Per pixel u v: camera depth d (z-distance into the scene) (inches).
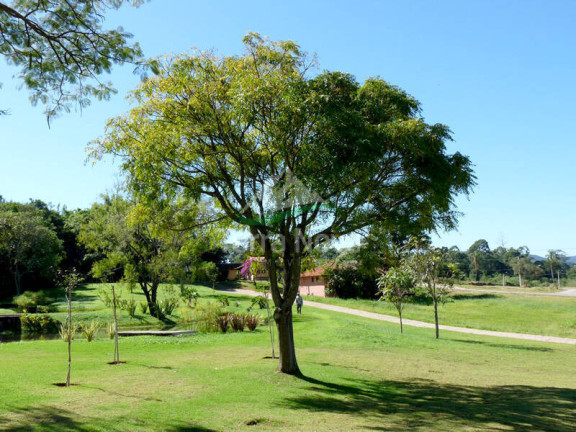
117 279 1612.9
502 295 2304.4
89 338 786.2
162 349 683.4
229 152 438.3
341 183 405.1
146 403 333.1
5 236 1948.8
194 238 562.6
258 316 1115.3
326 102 379.9
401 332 980.6
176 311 1445.6
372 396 416.2
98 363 526.0
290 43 437.4
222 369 498.3
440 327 1250.0
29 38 316.5
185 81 429.1
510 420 338.3
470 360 676.7
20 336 1043.9
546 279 4345.5
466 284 3260.3
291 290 478.0
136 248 1341.0
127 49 323.9
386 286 997.8
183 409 321.7
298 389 417.7
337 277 2053.4
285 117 388.2
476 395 438.0
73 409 305.1
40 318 1162.6
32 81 337.4
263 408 340.5
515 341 968.3
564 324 1396.4
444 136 422.6
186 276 1398.9
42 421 271.0
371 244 446.0
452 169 418.3
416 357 677.9
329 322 1063.0
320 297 1968.5
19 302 1621.6
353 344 776.9
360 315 1472.7
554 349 840.3
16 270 2022.6
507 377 548.4
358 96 416.2
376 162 394.6
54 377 422.6
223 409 329.4
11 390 353.1
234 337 837.2
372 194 441.4
